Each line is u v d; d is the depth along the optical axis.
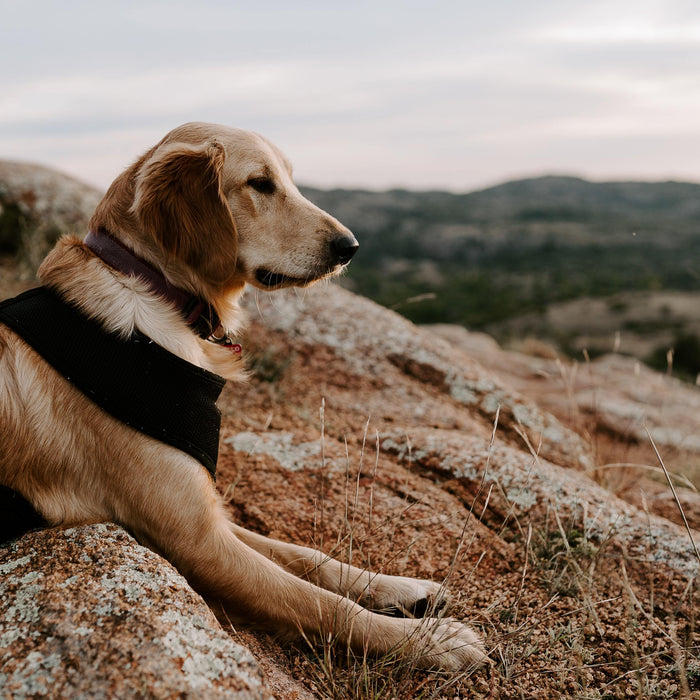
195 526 2.18
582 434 5.62
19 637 1.70
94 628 1.71
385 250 140.38
